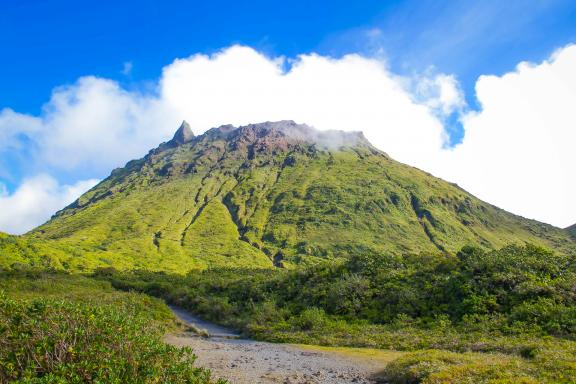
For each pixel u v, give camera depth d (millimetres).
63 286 49469
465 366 16969
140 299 42719
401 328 31609
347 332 31938
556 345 21438
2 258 79750
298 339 31625
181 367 11836
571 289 30906
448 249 154000
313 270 49781
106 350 10992
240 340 33750
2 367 10578
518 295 31438
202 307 51281
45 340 10969
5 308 12461
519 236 186375
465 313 31422
